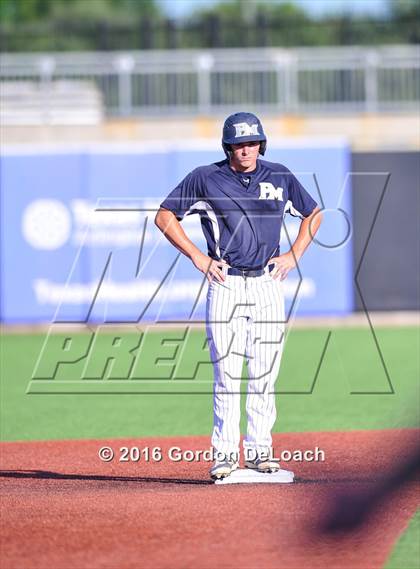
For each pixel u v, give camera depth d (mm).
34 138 71625
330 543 17516
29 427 32844
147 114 74938
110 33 84750
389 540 17781
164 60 74812
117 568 16438
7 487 22781
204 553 17125
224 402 22031
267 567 16406
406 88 74375
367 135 72125
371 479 22031
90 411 36188
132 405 37562
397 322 62500
